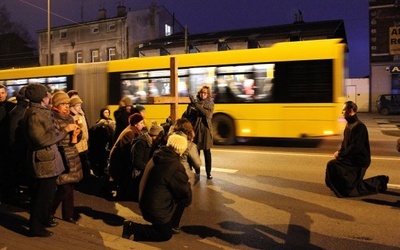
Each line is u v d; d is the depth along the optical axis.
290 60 12.80
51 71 16.91
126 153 6.91
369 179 7.33
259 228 5.73
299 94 12.66
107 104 15.66
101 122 9.06
